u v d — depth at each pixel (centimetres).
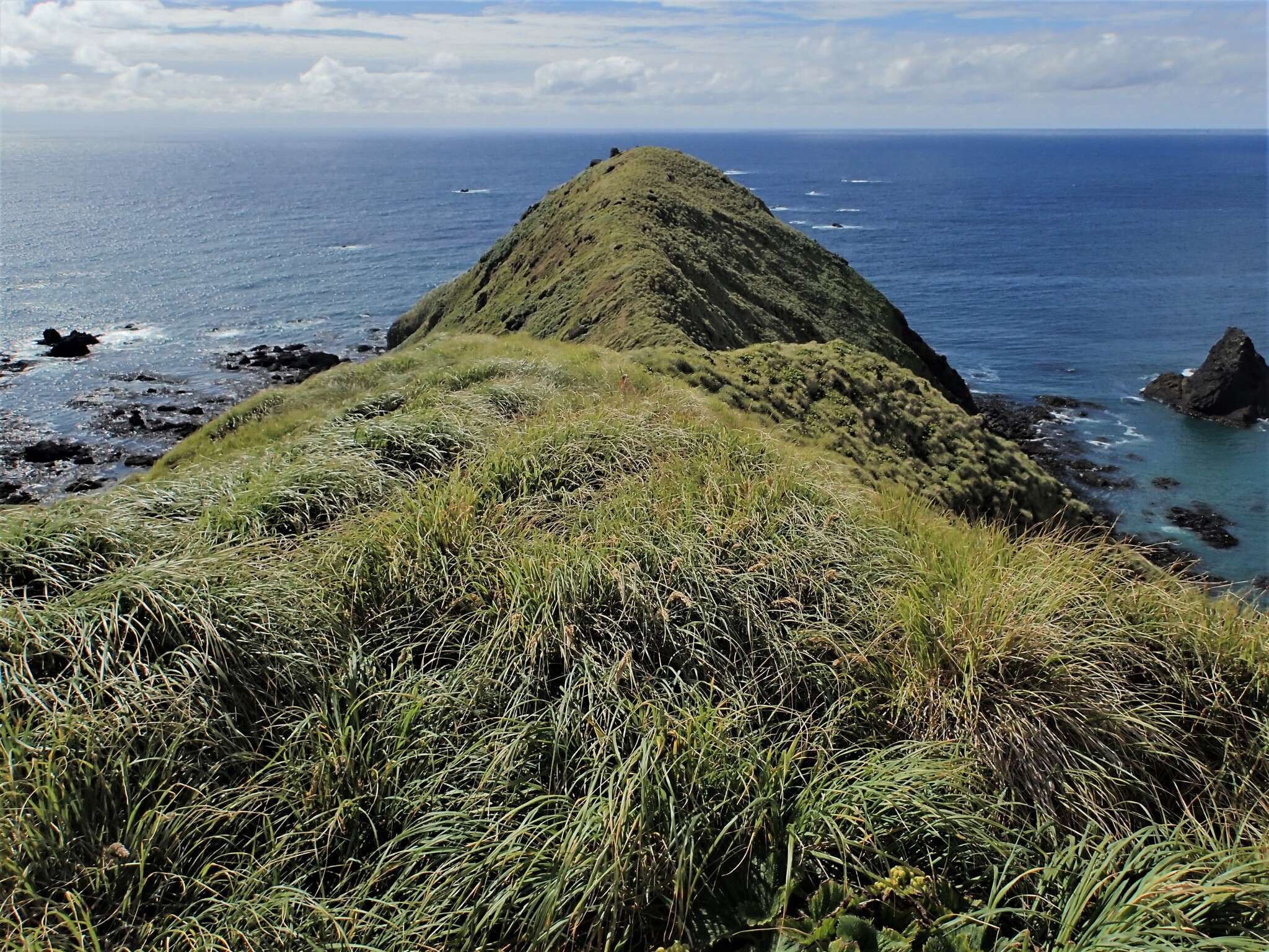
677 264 4447
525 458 717
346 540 579
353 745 404
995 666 484
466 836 370
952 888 370
